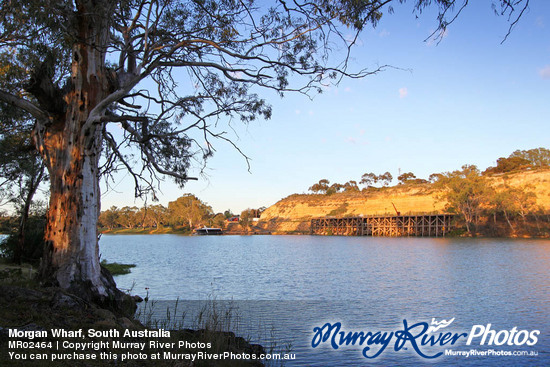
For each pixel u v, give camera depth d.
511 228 96.25
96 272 11.41
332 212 145.88
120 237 163.50
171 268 41.38
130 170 14.66
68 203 11.10
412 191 132.12
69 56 15.43
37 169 22.05
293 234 150.12
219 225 180.62
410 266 41.31
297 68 13.07
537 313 18.67
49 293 9.93
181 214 168.12
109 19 11.38
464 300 22.20
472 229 102.19
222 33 13.05
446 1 6.30
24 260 22.61
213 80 14.91
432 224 110.44
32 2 10.41
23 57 16.28
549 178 101.06
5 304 8.88
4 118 17.19
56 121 11.44
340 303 21.34
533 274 32.91
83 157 11.26
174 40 12.91
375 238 110.31
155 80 14.38
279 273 36.69
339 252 63.81
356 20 9.55
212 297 23.02
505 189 102.00
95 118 10.96
